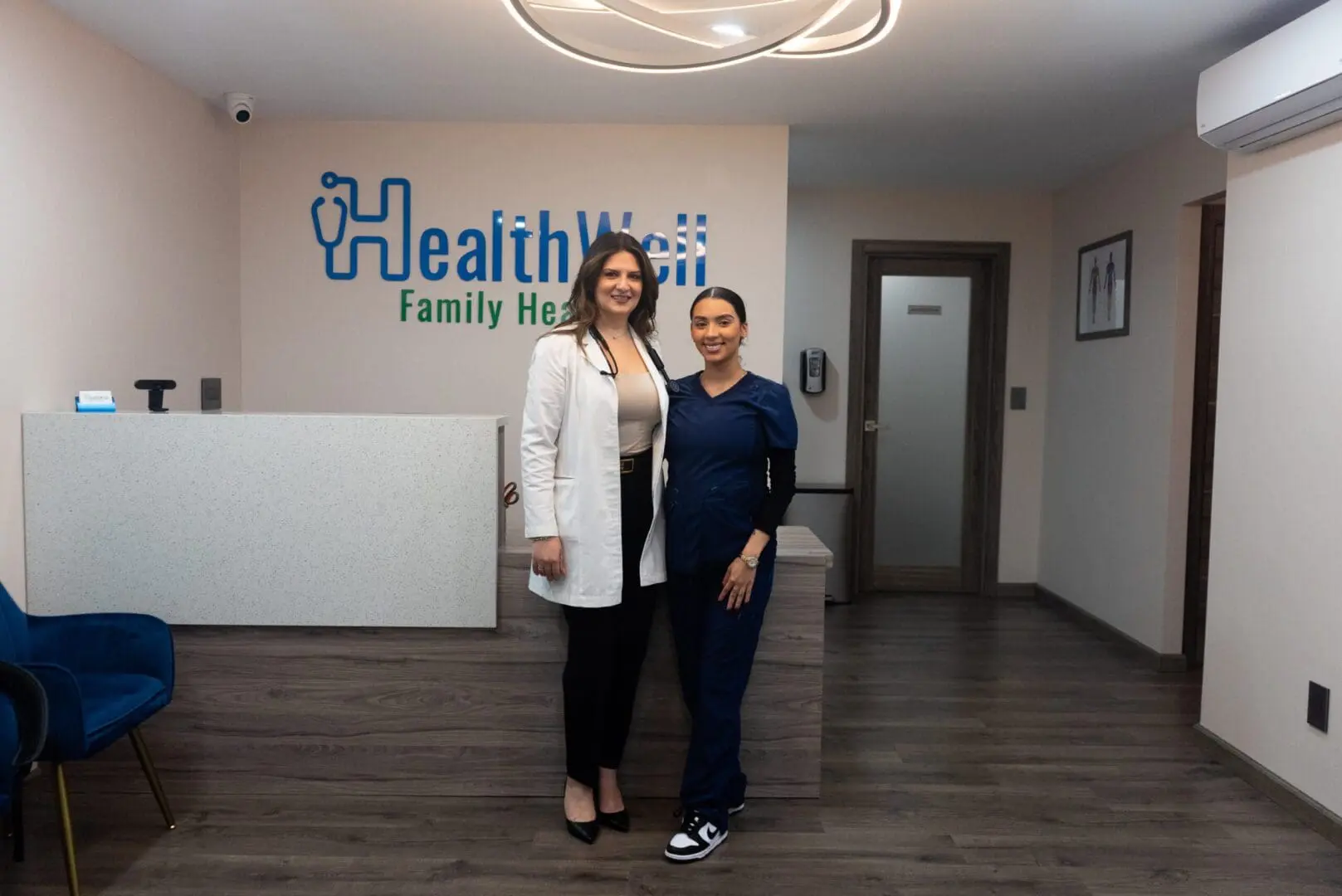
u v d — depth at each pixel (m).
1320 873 2.51
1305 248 2.84
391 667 2.84
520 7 2.67
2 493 2.71
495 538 2.78
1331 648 2.72
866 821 2.78
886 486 6.07
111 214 3.37
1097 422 5.18
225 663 2.84
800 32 2.68
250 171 4.45
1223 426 3.27
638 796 2.91
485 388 4.55
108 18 3.11
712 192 4.45
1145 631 4.58
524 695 2.85
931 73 3.60
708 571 2.55
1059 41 3.25
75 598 2.78
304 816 2.74
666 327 4.48
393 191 4.47
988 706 3.86
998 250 5.88
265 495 2.76
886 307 6.01
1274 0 2.88
